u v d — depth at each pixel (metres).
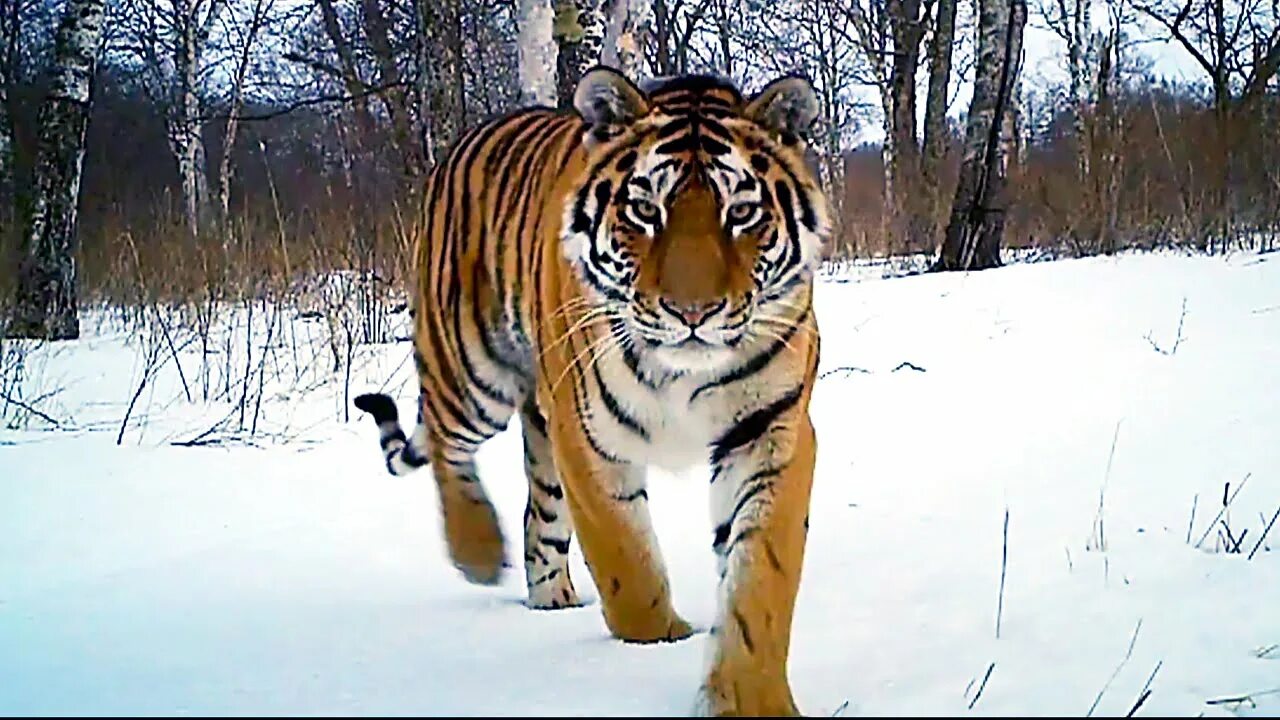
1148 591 4.22
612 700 3.10
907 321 11.52
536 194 4.59
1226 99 20.06
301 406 8.55
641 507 3.97
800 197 3.91
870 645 3.71
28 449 7.22
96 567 5.03
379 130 20.06
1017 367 9.01
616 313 3.82
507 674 3.39
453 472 5.11
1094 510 5.31
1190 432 6.71
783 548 3.60
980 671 3.45
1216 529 4.97
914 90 28.53
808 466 3.79
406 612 4.23
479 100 16.08
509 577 5.09
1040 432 6.92
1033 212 20.69
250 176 28.03
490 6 16.97
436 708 2.89
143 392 9.03
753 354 3.71
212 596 4.45
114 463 6.89
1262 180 17.86
